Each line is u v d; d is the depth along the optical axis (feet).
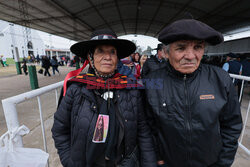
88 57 2.69
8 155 2.21
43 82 22.84
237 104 2.37
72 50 2.63
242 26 38.55
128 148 2.63
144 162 2.76
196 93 2.33
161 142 2.64
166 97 2.47
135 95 2.65
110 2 30.55
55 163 5.35
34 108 10.79
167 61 2.61
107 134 2.33
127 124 2.53
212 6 28.14
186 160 2.48
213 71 2.47
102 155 2.47
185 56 2.16
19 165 2.21
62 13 29.07
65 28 41.83
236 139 2.44
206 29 1.97
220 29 44.29
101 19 41.70
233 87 2.35
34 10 25.80
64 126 2.71
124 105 2.55
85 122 2.39
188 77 2.39
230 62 12.19
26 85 20.31
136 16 44.14
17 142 2.48
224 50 31.58
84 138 2.42
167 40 2.24
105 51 2.36
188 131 2.34
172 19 41.42
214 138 2.35
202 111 2.28
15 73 36.81
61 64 77.25
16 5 23.04
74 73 2.86
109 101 2.49
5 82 22.84
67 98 2.56
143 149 2.82
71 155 2.58
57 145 2.75
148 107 2.72
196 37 1.90
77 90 2.52
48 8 25.61
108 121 2.35
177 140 2.45
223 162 2.53
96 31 2.42
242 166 5.10
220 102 2.26
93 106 2.41
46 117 9.21
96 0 28.17
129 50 2.74
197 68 2.44
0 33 88.38
